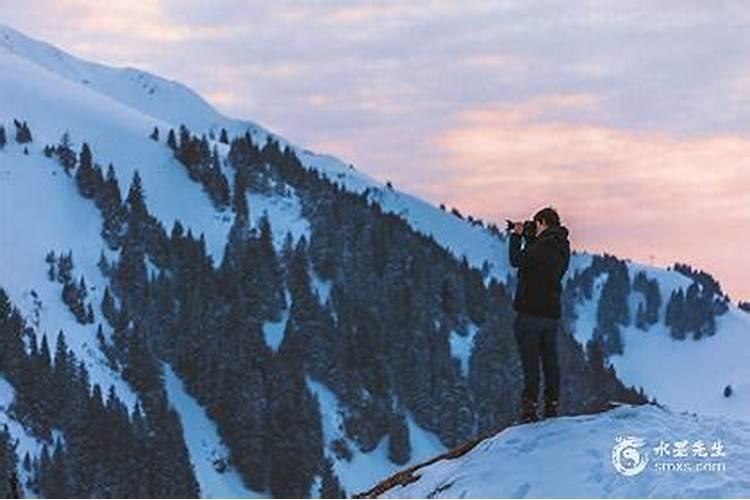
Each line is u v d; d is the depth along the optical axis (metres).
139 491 189.00
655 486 13.49
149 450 193.88
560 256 16.41
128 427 192.62
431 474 16.20
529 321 16.42
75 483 185.88
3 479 172.38
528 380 16.55
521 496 14.18
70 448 191.25
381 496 16.47
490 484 14.69
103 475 188.12
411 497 15.65
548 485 14.22
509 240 16.53
